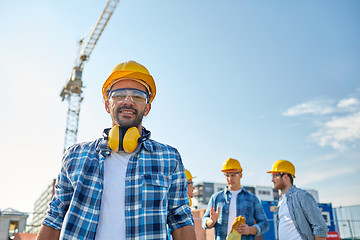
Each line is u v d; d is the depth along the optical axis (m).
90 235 1.56
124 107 1.87
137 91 1.92
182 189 1.84
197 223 7.49
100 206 1.64
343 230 15.73
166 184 1.72
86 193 1.64
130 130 1.79
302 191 3.87
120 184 1.68
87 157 1.73
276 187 4.38
